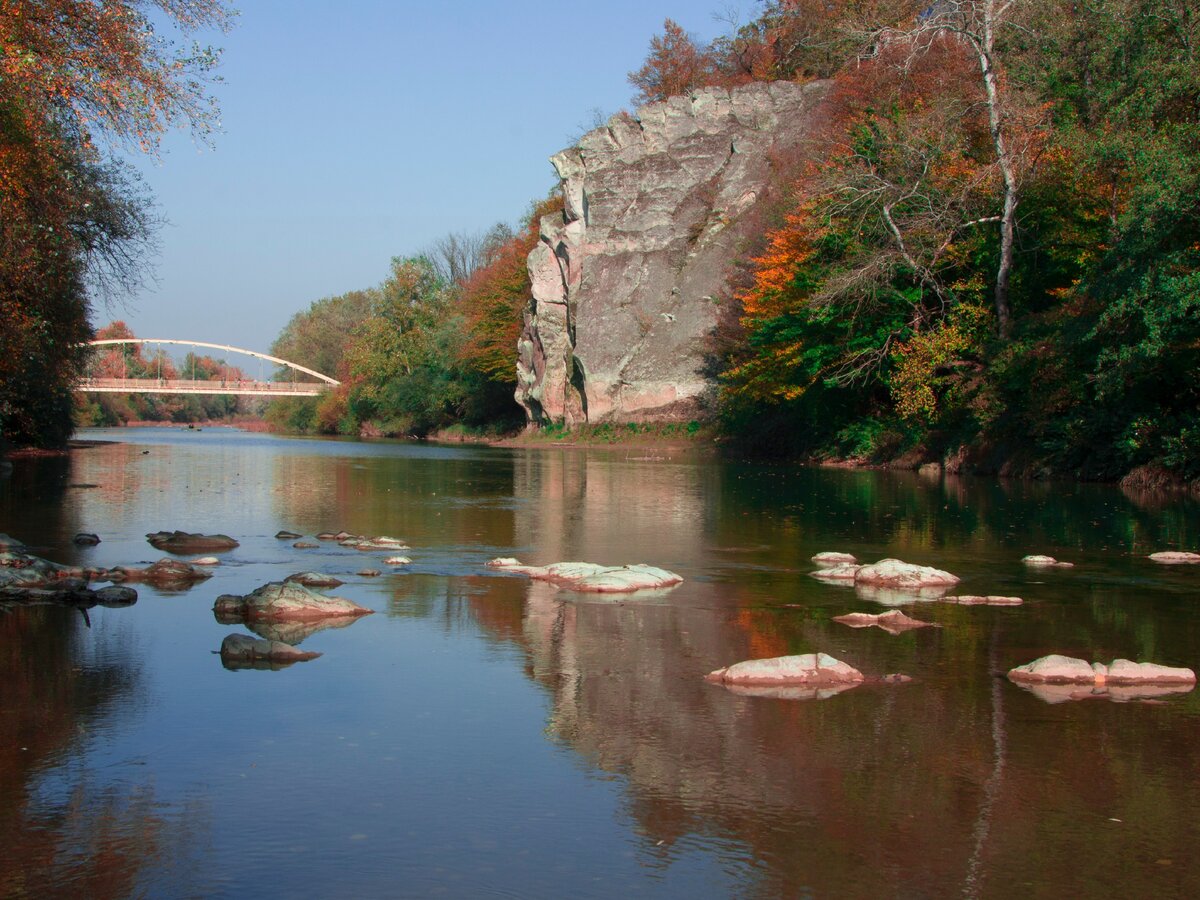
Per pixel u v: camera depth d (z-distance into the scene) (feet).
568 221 215.72
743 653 32.04
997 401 106.01
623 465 134.21
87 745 23.81
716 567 48.65
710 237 198.80
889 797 21.11
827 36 204.03
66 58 48.55
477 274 305.12
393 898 17.02
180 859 18.29
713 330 178.91
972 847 18.95
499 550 53.88
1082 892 17.38
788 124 199.00
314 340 410.11
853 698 27.58
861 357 126.00
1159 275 80.74
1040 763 22.95
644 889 17.39
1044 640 33.86
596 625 35.88
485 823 19.89
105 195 91.40
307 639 33.78
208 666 30.45
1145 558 51.49
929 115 113.09
